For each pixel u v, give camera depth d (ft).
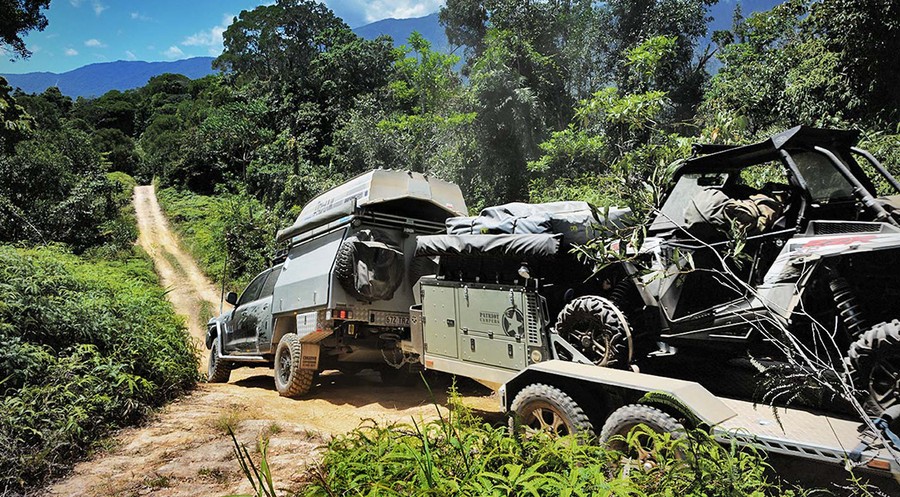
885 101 46.52
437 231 27.12
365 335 26.32
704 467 8.68
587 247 13.24
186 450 16.44
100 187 146.10
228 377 36.76
